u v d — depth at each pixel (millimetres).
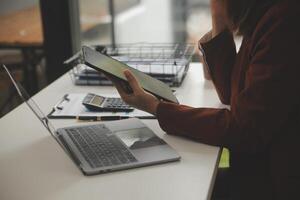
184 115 1222
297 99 1070
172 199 932
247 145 1129
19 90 1282
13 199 943
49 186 995
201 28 3094
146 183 1000
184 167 1076
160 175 1036
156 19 3332
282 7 1077
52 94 1700
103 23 3078
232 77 1360
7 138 1280
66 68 2773
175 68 1805
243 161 1302
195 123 1197
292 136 1144
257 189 1289
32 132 1321
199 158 1122
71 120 1411
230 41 1518
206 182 1003
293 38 1050
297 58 1047
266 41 1078
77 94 1661
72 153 1133
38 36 2959
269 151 1199
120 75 1286
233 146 1146
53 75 2941
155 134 1268
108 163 1070
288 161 1156
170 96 1435
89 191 969
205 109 1223
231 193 1402
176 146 1194
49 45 2898
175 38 3195
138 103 1284
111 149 1151
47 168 1083
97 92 1705
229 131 1134
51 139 1266
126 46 2189
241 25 1179
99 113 1451
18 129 1349
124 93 1316
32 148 1207
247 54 1200
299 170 1151
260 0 1139
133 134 1260
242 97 1120
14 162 1124
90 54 1379
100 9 3025
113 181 1011
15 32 2979
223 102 1533
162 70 1783
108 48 2049
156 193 956
